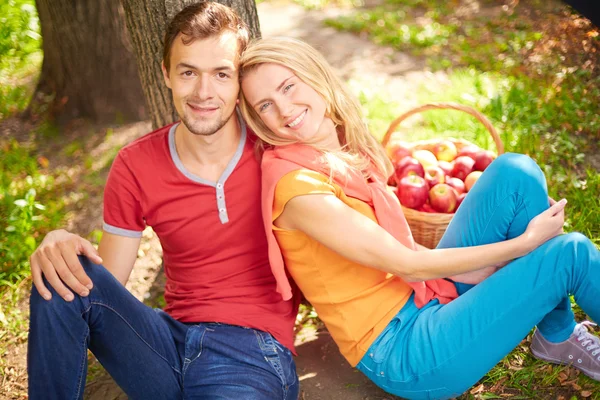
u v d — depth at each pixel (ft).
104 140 16.48
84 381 7.14
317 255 7.84
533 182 7.76
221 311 8.06
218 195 8.00
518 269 7.44
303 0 27.32
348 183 7.84
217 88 7.55
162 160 8.05
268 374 7.64
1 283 11.82
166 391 7.50
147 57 10.89
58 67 17.20
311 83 7.83
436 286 8.20
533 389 8.65
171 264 8.46
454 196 10.32
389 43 22.03
